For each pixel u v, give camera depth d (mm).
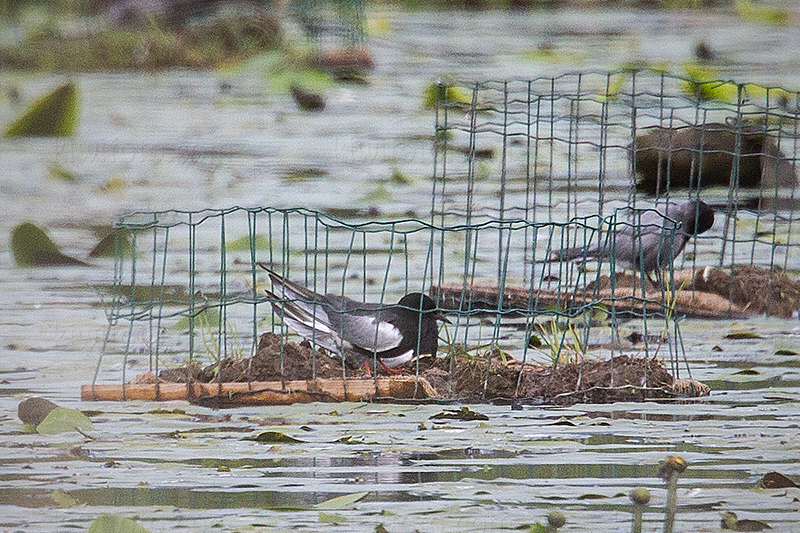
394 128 26828
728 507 7637
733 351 11797
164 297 13977
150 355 10750
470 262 15430
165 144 25750
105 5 39469
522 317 13125
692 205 13758
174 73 35406
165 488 8031
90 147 25547
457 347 11422
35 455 8742
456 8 53594
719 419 9602
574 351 11289
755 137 19734
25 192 21406
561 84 30438
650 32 43219
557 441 9008
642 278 10633
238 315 13109
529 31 43656
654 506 7629
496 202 19203
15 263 15852
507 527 7266
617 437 9125
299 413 9758
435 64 35656
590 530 7211
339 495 7887
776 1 52094
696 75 25688
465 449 8836
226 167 23250
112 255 16328
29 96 31219
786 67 32906
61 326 12727
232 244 16516
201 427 9414
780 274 13805
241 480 8188
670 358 10961
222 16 36625
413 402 10086
